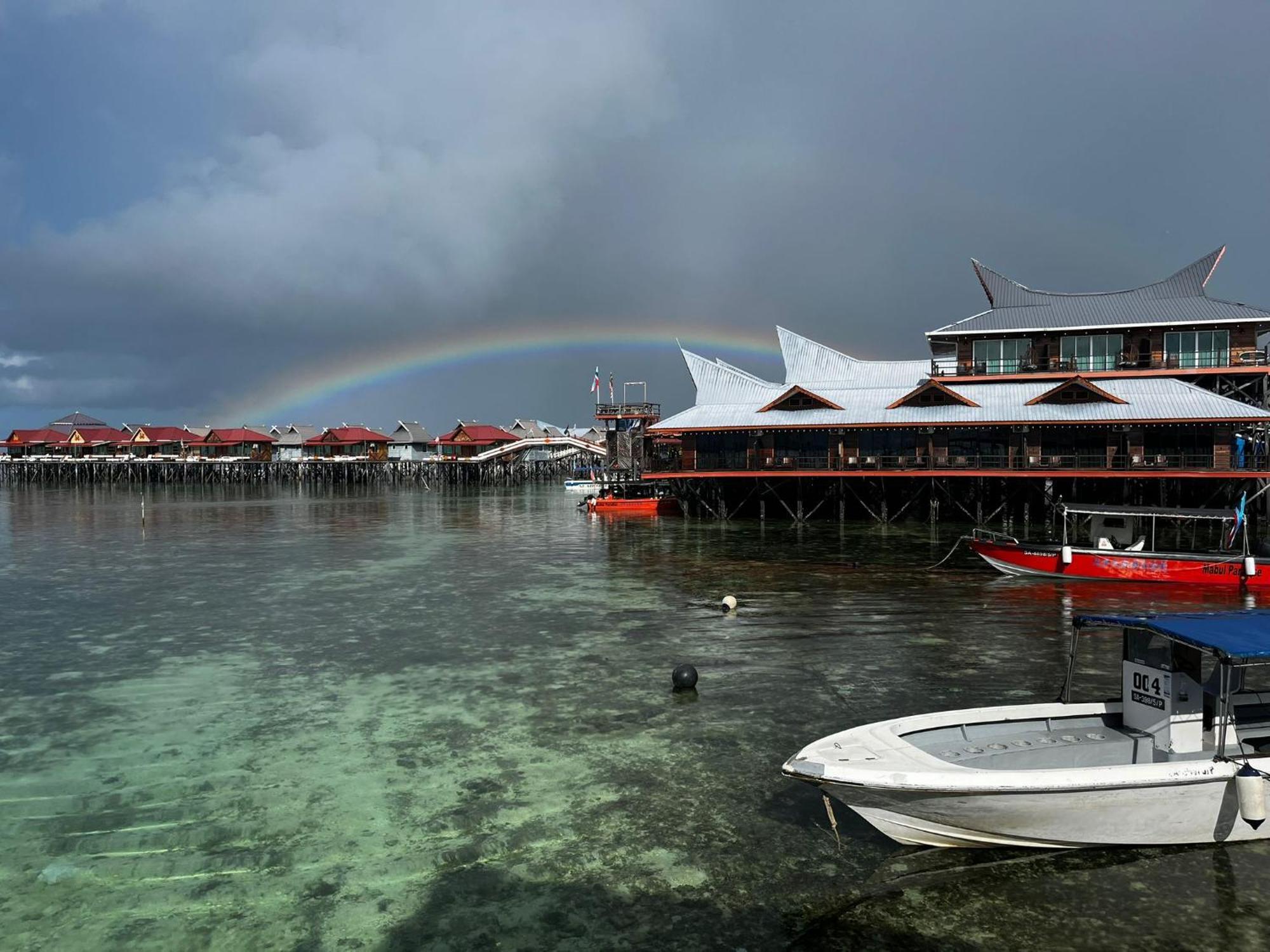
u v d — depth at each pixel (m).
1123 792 11.35
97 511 85.25
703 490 69.69
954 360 71.81
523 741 17.16
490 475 140.25
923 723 13.55
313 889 11.58
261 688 21.08
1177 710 13.12
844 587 34.88
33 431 155.00
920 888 11.44
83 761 16.27
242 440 139.88
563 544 52.91
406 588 36.00
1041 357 66.38
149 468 143.00
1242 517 36.19
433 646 25.30
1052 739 13.71
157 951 10.23
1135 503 56.00
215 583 37.72
